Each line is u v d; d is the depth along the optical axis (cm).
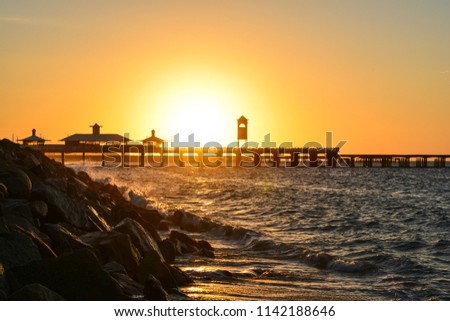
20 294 1457
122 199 4831
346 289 2231
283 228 4269
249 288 2142
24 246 1698
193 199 7238
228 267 2558
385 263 2798
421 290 2228
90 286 1603
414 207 6475
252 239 3344
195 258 2733
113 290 1625
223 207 6072
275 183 12188
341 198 7825
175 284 1991
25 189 2353
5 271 1571
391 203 7056
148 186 9212
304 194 8544
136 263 1966
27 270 1584
